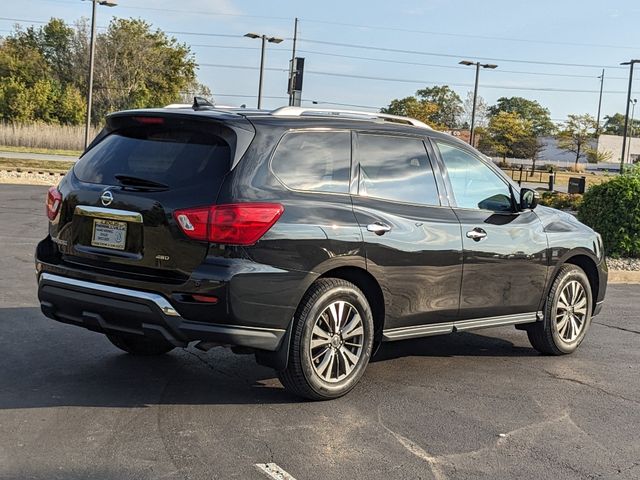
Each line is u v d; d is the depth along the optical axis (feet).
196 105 17.92
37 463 13.07
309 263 16.22
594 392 19.19
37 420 15.12
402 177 18.70
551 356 22.86
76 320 16.88
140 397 16.89
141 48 240.73
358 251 17.07
